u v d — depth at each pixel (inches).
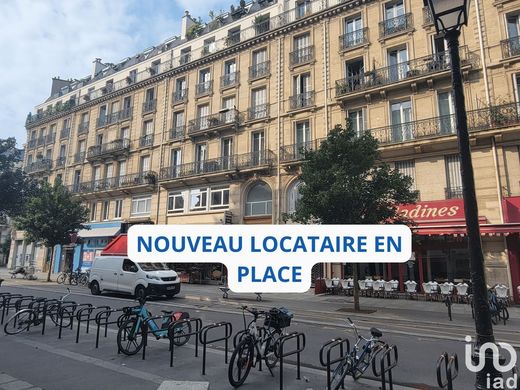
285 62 963.3
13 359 243.1
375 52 826.8
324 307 531.8
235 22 1129.4
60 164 1521.9
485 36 698.8
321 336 338.0
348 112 839.1
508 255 591.5
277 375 220.7
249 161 951.0
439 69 716.7
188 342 307.7
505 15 688.4
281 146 914.7
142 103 1280.8
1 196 1096.8
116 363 237.0
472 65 691.4
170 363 235.0
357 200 499.5
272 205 902.4
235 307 521.0
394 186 501.4
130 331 262.7
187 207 1068.5
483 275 158.6
